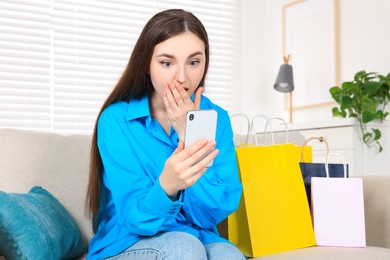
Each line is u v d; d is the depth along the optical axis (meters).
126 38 3.68
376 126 3.10
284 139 2.15
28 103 3.35
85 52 3.54
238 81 4.10
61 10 3.46
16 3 3.32
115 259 1.26
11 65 3.31
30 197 1.42
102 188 1.44
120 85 1.42
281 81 3.71
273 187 1.63
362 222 1.63
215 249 1.26
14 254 1.22
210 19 4.00
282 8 4.14
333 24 3.71
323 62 3.80
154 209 1.18
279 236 1.59
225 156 1.50
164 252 1.13
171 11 1.33
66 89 3.46
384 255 1.51
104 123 1.38
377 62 3.41
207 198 1.37
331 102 3.70
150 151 1.39
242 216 1.60
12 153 1.59
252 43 4.18
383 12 3.37
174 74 1.29
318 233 1.67
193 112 1.17
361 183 1.65
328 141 3.14
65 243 1.41
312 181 1.70
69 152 1.68
